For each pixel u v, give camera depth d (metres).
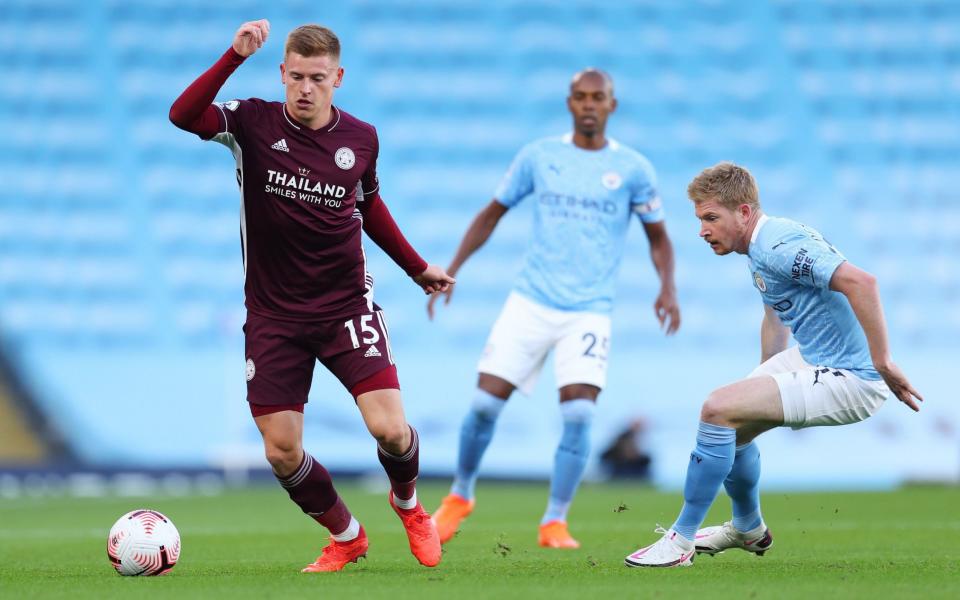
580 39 78.62
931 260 71.94
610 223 28.28
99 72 78.88
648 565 20.11
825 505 41.66
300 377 19.56
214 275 72.44
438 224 72.75
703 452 19.73
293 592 16.59
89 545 27.83
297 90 19.02
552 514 26.94
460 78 77.88
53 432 65.69
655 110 76.69
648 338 67.06
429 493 52.47
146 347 69.75
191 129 18.78
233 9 80.69
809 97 77.00
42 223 74.06
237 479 63.94
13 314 70.44
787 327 21.56
